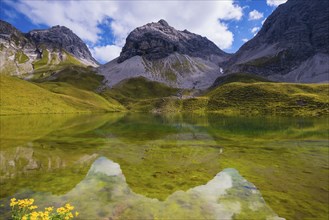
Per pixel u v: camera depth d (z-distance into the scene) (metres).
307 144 43.38
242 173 25.97
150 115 153.62
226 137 51.88
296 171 26.69
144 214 16.34
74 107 179.25
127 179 23.55
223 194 20.08
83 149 37.50
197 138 50.22
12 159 30.53
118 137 50.97
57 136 50.97
